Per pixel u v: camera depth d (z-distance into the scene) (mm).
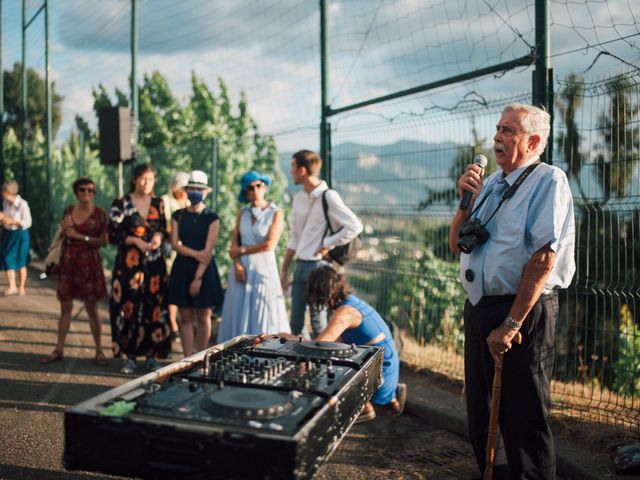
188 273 5754
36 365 5938
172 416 2084
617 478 3430
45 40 14625
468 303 3266
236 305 5566
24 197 16688
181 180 6406
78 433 2115
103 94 14914
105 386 5336
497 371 3012
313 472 2111
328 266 4348
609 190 4047
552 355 3137
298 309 5473
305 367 2719
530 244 3025
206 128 13531
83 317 8258
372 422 4605
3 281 11578
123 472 2076
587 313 4340
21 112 16938
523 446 3066
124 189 12023
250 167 9031
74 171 14328
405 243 5746
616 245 4066
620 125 3930
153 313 5773
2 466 3689
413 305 5879
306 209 5465
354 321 4246
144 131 13508
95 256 6062
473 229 3115
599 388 4652
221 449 1961
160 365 6000
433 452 4090
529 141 3111
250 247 5547
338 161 6406
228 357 2855
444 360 5609
